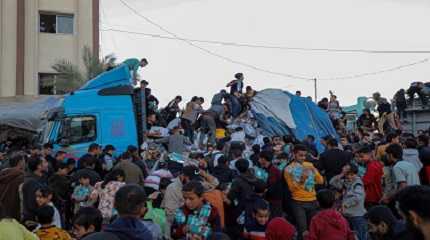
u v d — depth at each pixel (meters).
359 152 12.94
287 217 11.76
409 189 3.61
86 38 38.19
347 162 11.57
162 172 12.62
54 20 37.88
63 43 37.84
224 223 10.38
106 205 10.07
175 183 10.66
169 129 19.77
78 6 38.16
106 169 14.66
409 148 13.07
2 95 36.19
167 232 10.50
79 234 6.73
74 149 18.08
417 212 3.51
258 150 14.76
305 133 22.14
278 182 11.57
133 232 5.18
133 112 18.95
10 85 36.38
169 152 18.08
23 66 36.72
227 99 22.55
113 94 18.92
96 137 18.41
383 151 13.66
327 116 23.03
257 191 10.40
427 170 11.08
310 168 11.63
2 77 36.28
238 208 10.38
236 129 19.47
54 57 37.59
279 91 22.88
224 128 21.80
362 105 30.56
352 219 11.03
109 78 19.19
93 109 18.58
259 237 9.79
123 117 18.80
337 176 11.52
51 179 11.91
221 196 10.42
